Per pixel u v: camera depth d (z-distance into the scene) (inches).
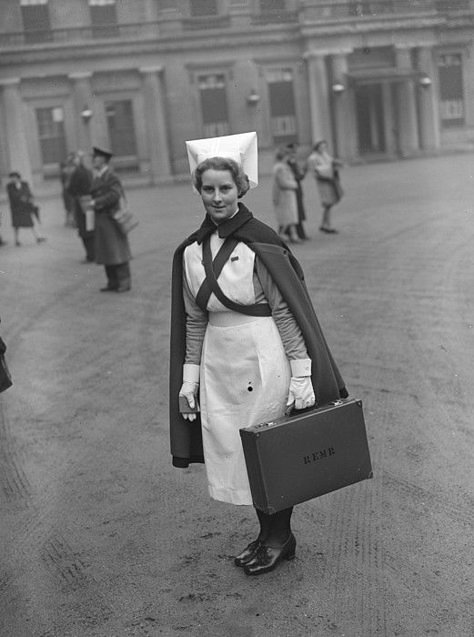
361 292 322.7
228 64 1198.9
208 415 122.7
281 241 121.7
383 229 495.2
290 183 472.1
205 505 152.6
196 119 1207.6
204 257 119.8
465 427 179.9
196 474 167.2
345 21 1152.8
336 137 1212.5
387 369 224.8
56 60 1169.4
